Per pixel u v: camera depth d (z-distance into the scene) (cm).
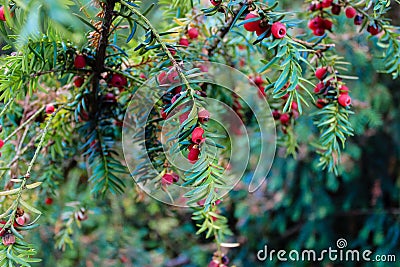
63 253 122
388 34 80
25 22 64
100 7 74
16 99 78
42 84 88
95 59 78
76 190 107
